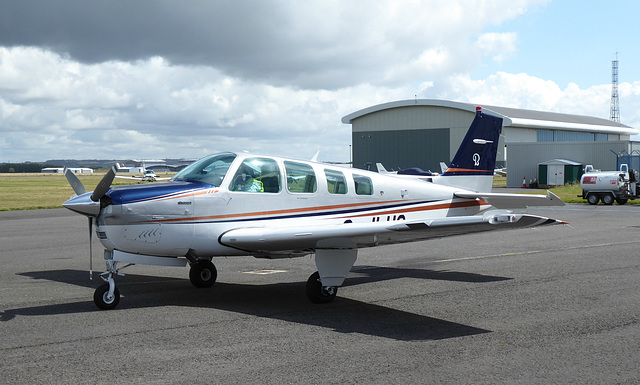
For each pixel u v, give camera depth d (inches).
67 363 157.2
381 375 148.1
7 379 144.5
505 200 307.0
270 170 253.6
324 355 165.5
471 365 156.0
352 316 215.2
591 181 928.9
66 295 253.8
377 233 209.6
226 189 241.0
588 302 234.1
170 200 230.2
